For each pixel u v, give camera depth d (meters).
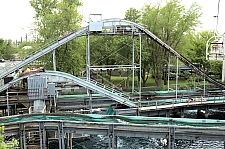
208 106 40.22
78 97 38.94
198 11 55.53
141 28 39.72
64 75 34.16
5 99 33.47
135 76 74.56
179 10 55.09
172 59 58.84
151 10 56.06
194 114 44.44
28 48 52.06
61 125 23.58
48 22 48.50
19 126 23.25
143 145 31.42
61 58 49.22
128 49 54.50
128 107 37.38
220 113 44.97
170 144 23.05
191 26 56.16
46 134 27.56
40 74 33.31
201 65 70.06
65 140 31.00
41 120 23.66
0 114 39.16
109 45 60.16
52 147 29.69
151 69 58.91
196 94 45.19
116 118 25.83
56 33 48.75
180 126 22.78
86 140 32.41
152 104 38.28
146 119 25.59
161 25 55.00
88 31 38.78
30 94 31.62
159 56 56.84
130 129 23.20
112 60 61.56
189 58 68.12
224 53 33.88
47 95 31.95
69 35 38.41
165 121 25.27
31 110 32.06
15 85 41.69
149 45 56.88
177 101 40.09
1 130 14.80
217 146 31.00
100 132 23.69
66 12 49.09
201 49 68.88
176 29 55.66
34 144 25.97
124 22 39.31
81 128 23.66
